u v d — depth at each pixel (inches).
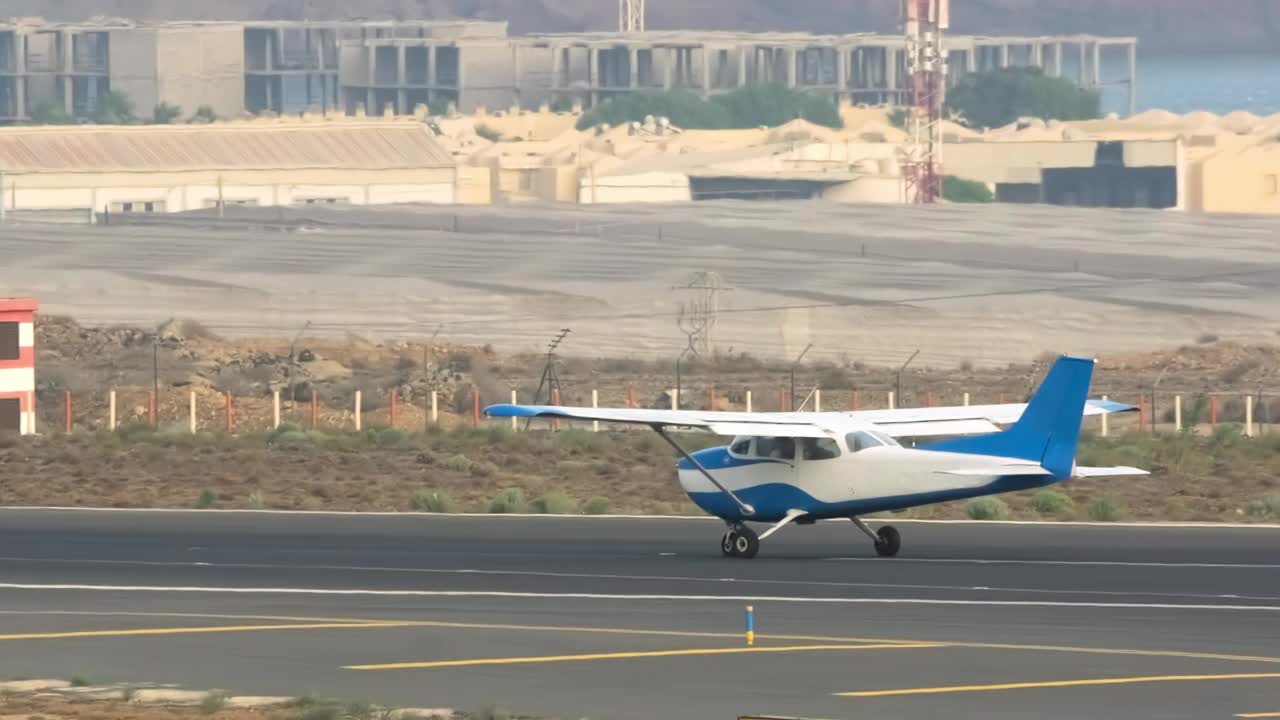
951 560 4904.0
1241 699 2972.4
